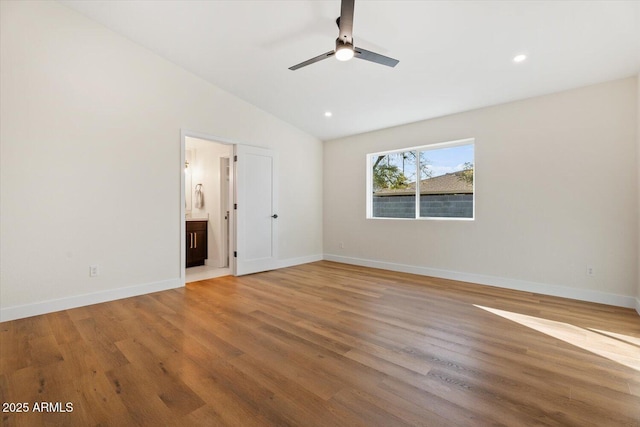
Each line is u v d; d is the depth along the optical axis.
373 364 1.98
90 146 3.20
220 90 4.33
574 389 1.71
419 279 4.36
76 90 3.11
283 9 2.76
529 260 3.70
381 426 1.42
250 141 4.73
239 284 4.07
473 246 4.14
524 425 1.43
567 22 2.44
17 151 2.78
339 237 5.79
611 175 3.21
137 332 2.48
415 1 2.42
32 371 1.88
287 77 3.87
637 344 2.27
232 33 3.18
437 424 1.44
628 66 2.94
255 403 1.59
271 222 5.05
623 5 2.22
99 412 1.51
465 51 2.95
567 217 3.45
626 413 1.50
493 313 2.94
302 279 4.36
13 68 2.75
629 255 3.12
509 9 2.39
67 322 2.69
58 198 3.00
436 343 2.29
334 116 4.82
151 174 3.66
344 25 2.21
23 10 2.79
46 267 2.94
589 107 3.32
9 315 2.73
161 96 3.73
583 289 3.36
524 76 3.26
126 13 3.04
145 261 3.62
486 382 1.78
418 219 4.70
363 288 3.86
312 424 1.44
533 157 3.66
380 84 3.74
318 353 2.13
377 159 5.34
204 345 2.25
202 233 5.61
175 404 1.57
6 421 1.44
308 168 5.73
